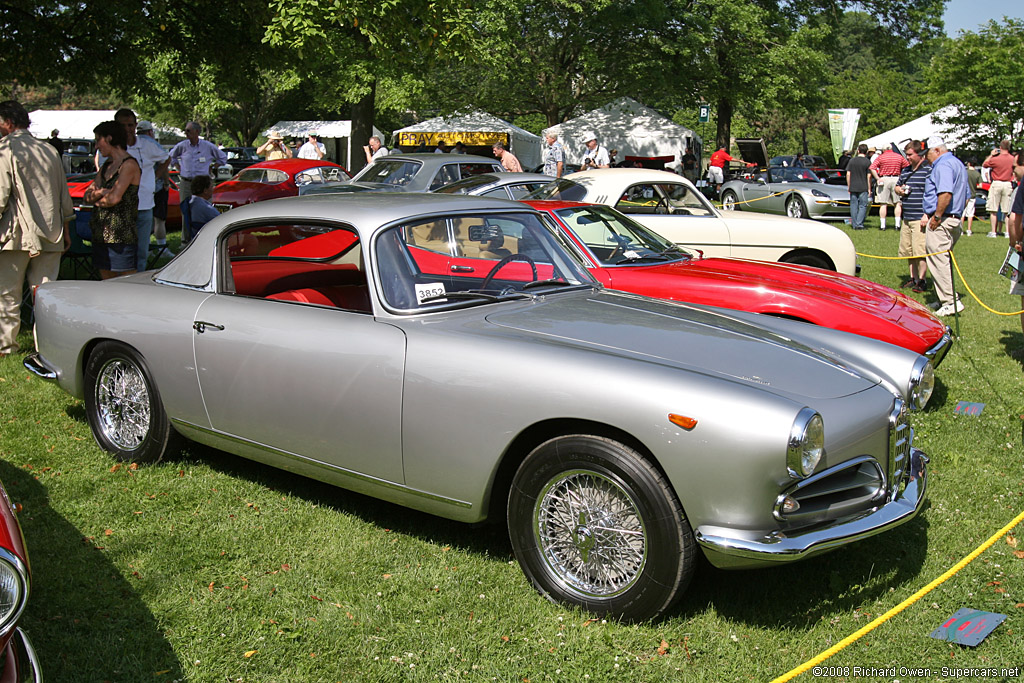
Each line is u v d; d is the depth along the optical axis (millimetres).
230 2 11555
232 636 3100
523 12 26266
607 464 3107
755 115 31062
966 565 3693
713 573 3627
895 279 11688
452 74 29453
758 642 3117
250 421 4059
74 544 3734
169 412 4406
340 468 3816
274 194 16297
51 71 11508
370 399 3611
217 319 4117
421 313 3697
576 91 30875
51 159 6543
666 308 4121
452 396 3395
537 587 3395
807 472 2959
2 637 2188
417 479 3568
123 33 11328
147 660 2945
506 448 3314
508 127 29297
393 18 11484
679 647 3064
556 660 2980
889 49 34062
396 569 3604
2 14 10555
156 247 11555
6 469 4496
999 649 3080
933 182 9242
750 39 28109
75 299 4781
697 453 2951
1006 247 15633
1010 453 5086
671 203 8656
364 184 12414
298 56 12602
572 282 4367
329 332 3752
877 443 3330
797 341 3953
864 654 3035
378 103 33250
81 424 5238
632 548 3160
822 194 20891
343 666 2943
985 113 28922
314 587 3441
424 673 2906
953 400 6164
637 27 27297
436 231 4012
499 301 3934
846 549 3854
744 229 8773
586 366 3191
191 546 3752
